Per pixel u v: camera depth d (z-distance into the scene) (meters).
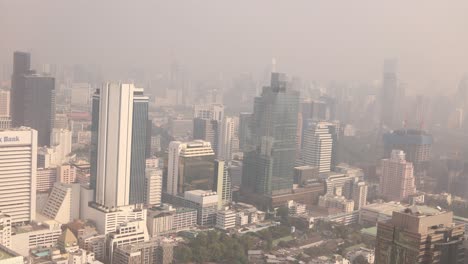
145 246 95.31
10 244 92.31
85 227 102.25
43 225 101.44
